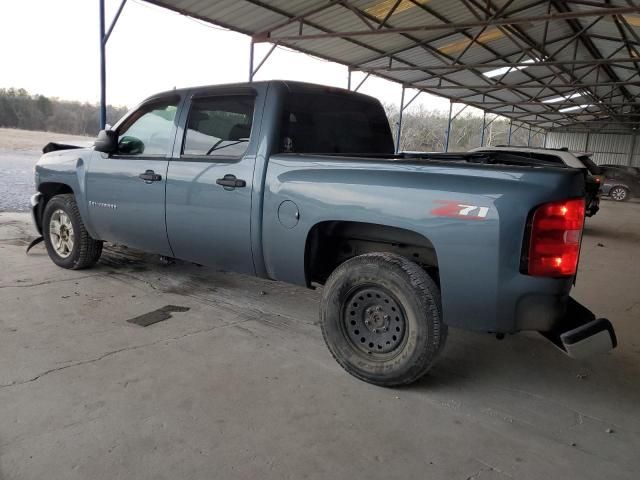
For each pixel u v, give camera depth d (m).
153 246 4.14
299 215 3.04
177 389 2.69
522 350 3.59
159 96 4.05
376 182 2.77
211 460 2.10
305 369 3.05
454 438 2.39
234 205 3.38
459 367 3.25
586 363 3.40
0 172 12.48
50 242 5.05
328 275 3.40
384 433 2.40
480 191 2.47
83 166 4.52
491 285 2.47
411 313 2.72
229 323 3.76
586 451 2.34
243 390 2.73
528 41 14.71
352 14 11.54
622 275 6.36
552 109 27.19
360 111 4.09
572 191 2.41
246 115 3.42
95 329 3.48
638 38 13.38
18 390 2.58
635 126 32.09
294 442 2.27
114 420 2.36
